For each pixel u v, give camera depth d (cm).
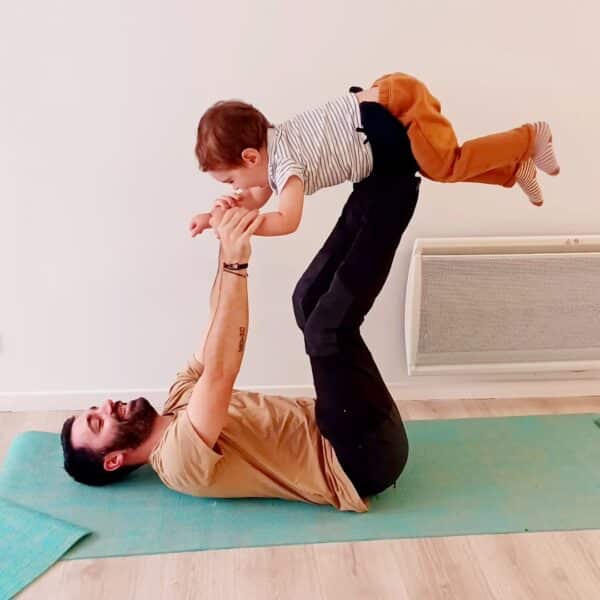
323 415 217
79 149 258
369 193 194
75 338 278
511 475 241
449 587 194
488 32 259
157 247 269
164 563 202
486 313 277
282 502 227
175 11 248
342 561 203
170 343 281
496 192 274
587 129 273
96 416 226
